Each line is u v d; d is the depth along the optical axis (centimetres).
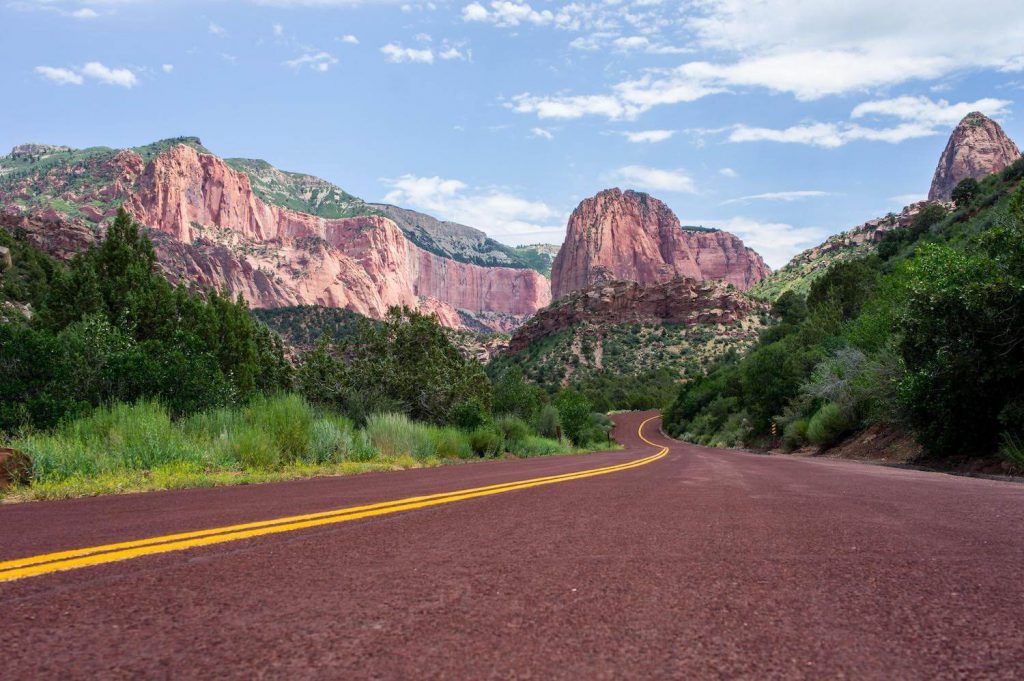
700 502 524
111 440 965
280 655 152
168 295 2642
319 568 256
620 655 154
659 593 219
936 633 175
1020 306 1269
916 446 1814
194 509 475
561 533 353
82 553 283
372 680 135
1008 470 1184
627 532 357
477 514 437
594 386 14962
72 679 134
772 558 283
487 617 187
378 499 538
